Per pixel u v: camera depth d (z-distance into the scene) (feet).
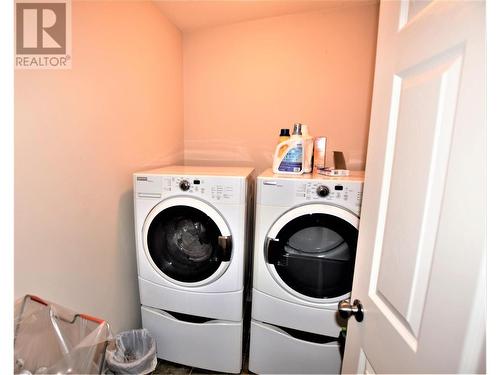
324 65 6.28
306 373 4.60
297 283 4.37
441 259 1.42
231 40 6.75
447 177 1.41
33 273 3.33
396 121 2.06
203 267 4.55
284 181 4.18
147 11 5.44
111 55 4.46
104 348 3.07
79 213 3.99
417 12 1.83
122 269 5.07
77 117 3.86
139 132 5.37
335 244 4.35
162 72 6.13
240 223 4.36
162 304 4.86
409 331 1.73
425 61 1.70
